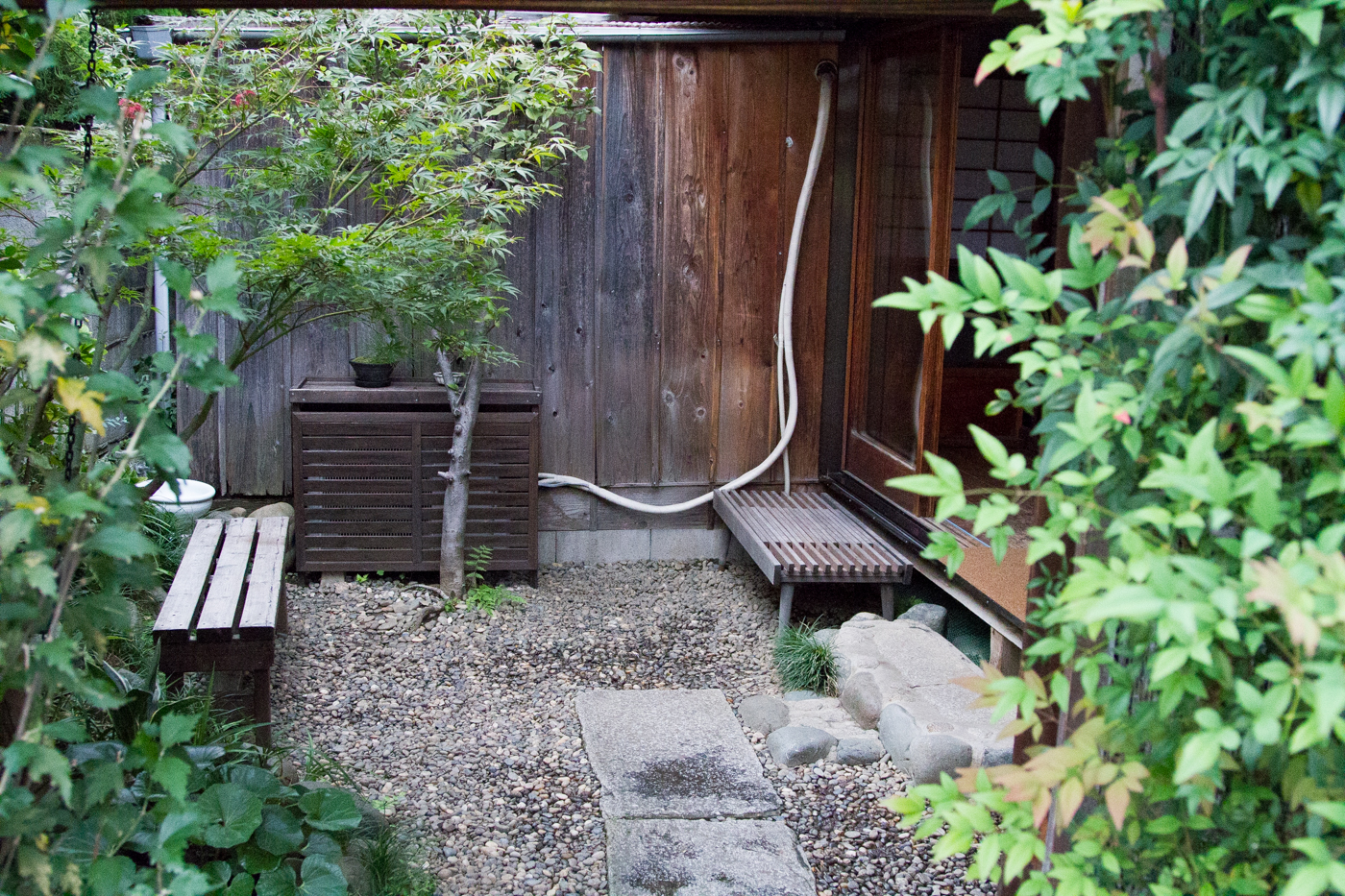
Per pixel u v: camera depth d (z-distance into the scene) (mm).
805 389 5535
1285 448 1274
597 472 5453
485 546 5043
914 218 4660
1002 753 3201
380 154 4039
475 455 4988
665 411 5453
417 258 4121
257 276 3291
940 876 2869
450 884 2789
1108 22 1200
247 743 2953
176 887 1558
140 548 1537
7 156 1546
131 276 4199
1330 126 1127
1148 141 1497
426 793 3250
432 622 4652
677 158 5223
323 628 4520
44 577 1387
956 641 4359
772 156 5273
